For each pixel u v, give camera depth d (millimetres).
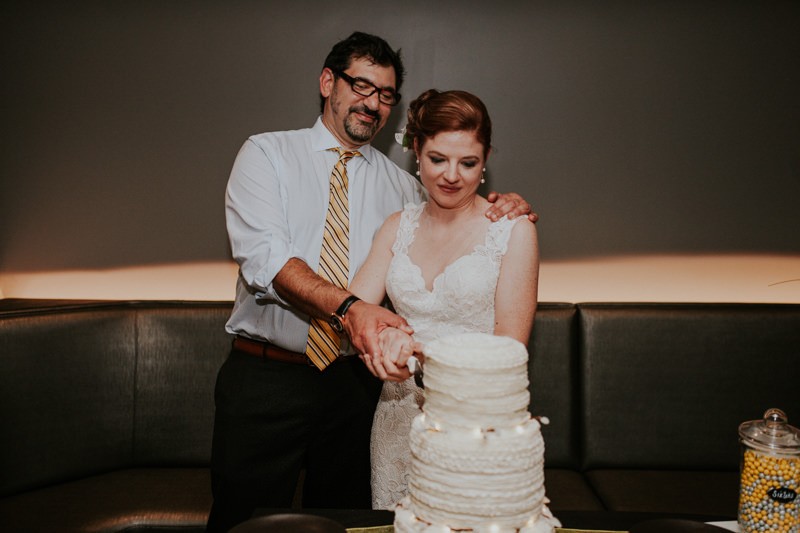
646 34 2711
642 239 2770
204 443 2594
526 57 2723
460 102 1582
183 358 2590
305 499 2268
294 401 2090
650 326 2568
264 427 2098
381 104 2098
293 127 2756
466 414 1018
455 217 1781
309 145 2191
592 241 2773
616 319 2584
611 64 2721
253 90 2748
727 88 2719
